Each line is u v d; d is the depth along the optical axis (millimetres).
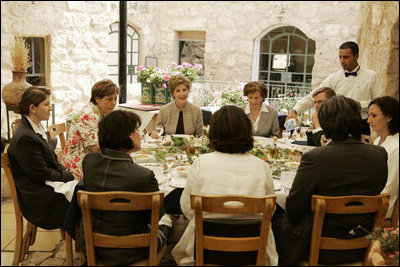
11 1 5586
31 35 6035
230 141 1973
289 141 3357
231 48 8992
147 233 1986
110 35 8086
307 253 2006
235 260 1938
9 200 3945
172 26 9078
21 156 2523
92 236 1955
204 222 1964
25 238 2754
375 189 1952
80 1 6824
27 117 2682
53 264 2783
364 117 3771
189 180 2025
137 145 2086
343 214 1945
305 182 1926
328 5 8242
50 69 6492
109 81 2955
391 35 4051
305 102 3965
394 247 1795
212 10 8922
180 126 3775
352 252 1986
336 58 8312
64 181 2723
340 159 1900
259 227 1963
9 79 5531
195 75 5176
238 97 5465
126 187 1968
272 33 8961
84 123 2910
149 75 5043
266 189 2031
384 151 1990
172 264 2752
